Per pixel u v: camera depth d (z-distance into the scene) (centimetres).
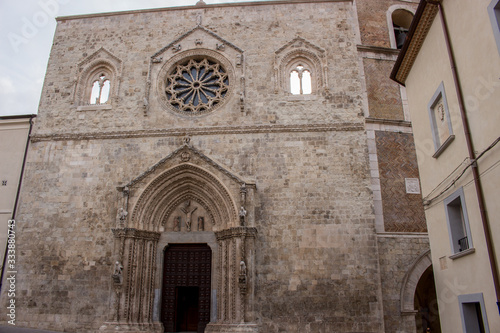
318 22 3042
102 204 2700
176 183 2680
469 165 1495
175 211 2714
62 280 2572
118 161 2788
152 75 3008
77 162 2814
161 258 2609
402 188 2627
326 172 2655
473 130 1514
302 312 2394
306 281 2444
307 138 2738
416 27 1930
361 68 2909
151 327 2434
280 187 2641
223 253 2498
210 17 3125
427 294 2848
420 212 2584
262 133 2772
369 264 2444
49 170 2819
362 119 2762
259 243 2530
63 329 2470
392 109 2820
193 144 2775
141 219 2586
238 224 2462
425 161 1970
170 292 2586
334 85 2862
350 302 2388
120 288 2394
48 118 2964
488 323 1408
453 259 1677
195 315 2609
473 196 1503
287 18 3066
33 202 2759
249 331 2248
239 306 2316
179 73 3034
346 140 2717
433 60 1866
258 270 2477
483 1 1420
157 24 3145
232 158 2728
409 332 2347
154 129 2831
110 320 2345
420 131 2025
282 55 2977
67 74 3084
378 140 2717
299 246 2511
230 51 3008
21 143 2936
